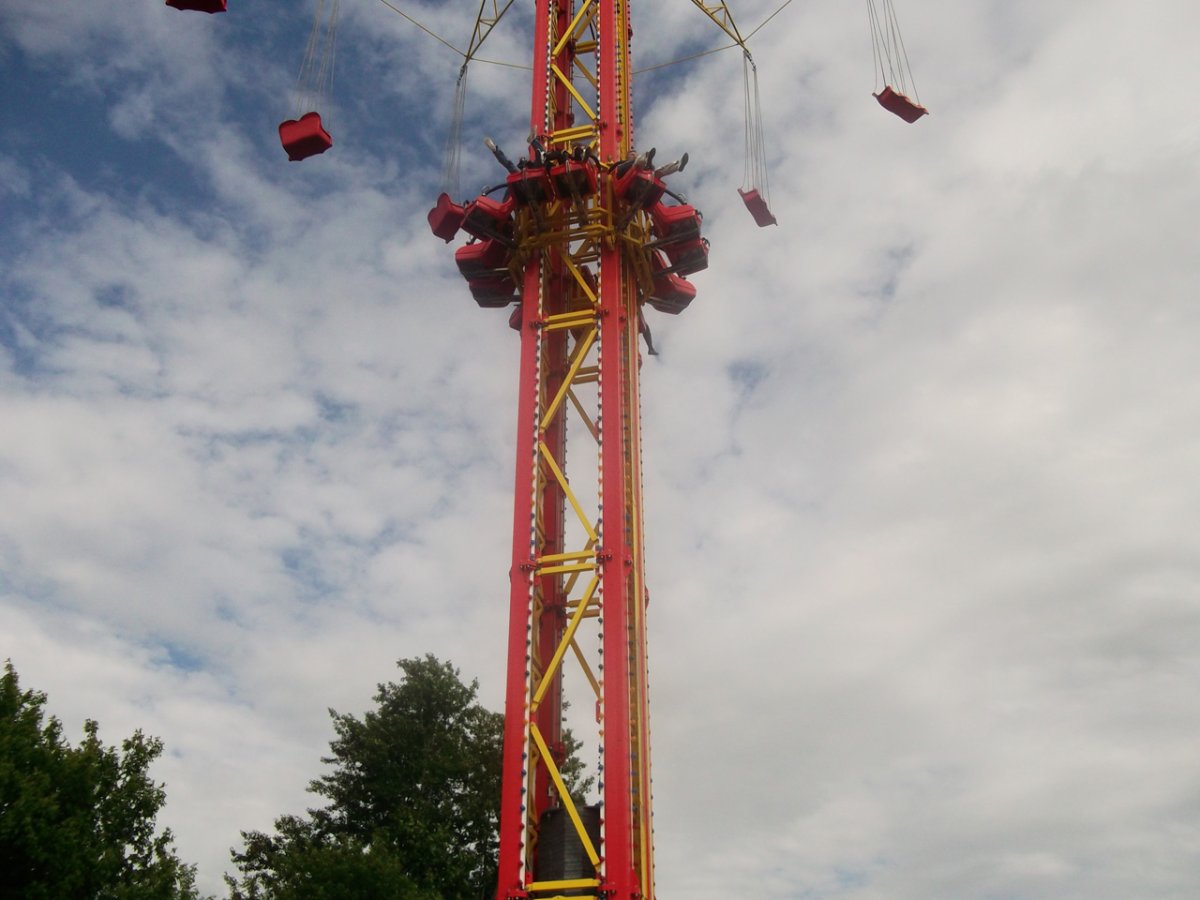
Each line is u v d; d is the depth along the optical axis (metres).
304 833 50.59
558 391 33.47
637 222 35.78
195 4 32.84
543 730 30.47
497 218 34.91
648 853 27.92
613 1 38.72
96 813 35.12
